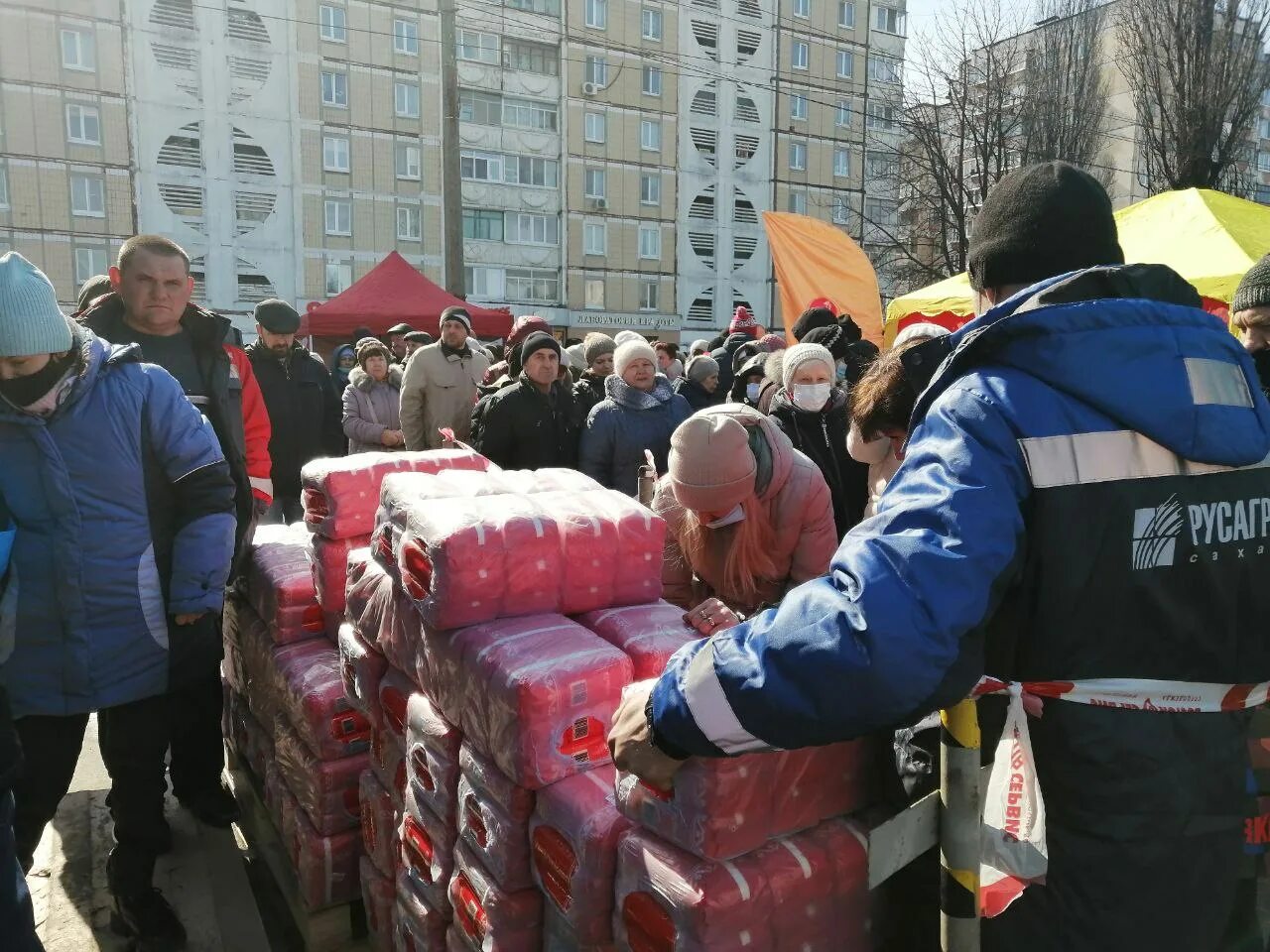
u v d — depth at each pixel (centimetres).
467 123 3406
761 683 94
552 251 3619
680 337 3909
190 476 229
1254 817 115
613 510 189
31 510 211
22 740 219
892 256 2916
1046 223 115
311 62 3111
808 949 129
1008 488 97
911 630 88
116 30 2833
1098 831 101
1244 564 104
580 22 3559
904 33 4378
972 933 111
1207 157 1870
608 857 142
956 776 111
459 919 174
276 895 265
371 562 211
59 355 210
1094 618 99
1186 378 99
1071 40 2152
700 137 3869
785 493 213
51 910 250
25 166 2770
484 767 163
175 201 2969
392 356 934
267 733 274
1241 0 1845
